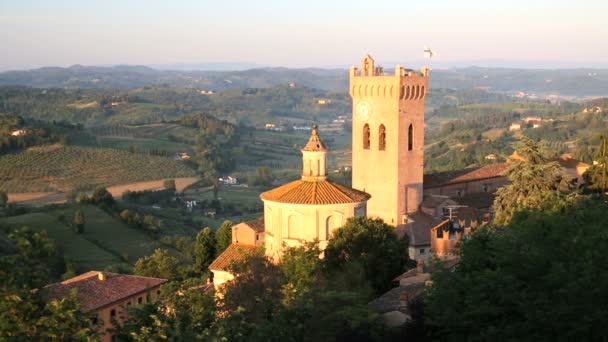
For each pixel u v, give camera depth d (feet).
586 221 185.37
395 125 369.71
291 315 148.56
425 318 167.02
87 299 285.84
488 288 149.48
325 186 253.85
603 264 146.51
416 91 372.38
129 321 138.21
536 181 278.87
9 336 116.98
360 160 384.68
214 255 400.67
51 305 123.85
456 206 369.91
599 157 342.85
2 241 485.15
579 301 135.54
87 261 538.88
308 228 247.09
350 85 384.27
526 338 141.28
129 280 315.17
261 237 344.28
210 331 130.52
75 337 124.57
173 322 137.28
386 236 236.84
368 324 173.27
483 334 142.72
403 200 376.27
